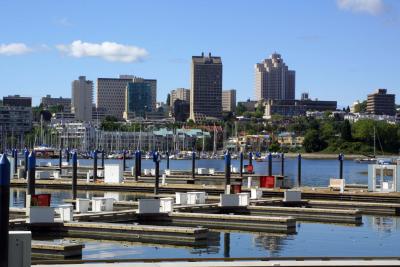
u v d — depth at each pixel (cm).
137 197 8550
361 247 4659
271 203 7150
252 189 7650
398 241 4956
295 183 13100
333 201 7519
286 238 5019
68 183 9888
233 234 5188
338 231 5484
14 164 11712
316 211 6369
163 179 9912
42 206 5153
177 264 2942
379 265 2998
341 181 8425
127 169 16400
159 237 4731
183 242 4678
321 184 12975
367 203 7138
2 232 2145
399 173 8219
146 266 2878
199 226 5641
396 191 8200
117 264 2933
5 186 2155
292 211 6450
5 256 2145
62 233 4988
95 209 5922
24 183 10275
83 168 14638
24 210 5644
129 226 4825
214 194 8938
